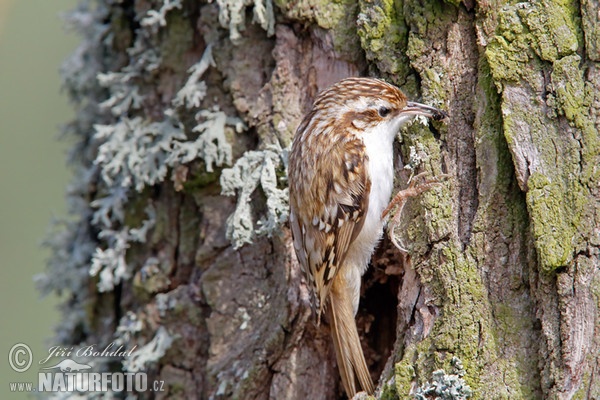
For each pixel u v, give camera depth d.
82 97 7.82
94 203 7.12
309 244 6.23
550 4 5.34
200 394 6.64
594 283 4.90
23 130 9.60
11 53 9.59
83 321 7.55
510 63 5.35
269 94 6.49
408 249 5.62
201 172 6.66
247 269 6.54
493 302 5.21
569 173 5.10
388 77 6.00
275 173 6.41
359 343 6.18
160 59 6.89
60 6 9.76
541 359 4.96
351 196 6.16
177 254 6.84
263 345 6.34
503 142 5.38
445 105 5.70
